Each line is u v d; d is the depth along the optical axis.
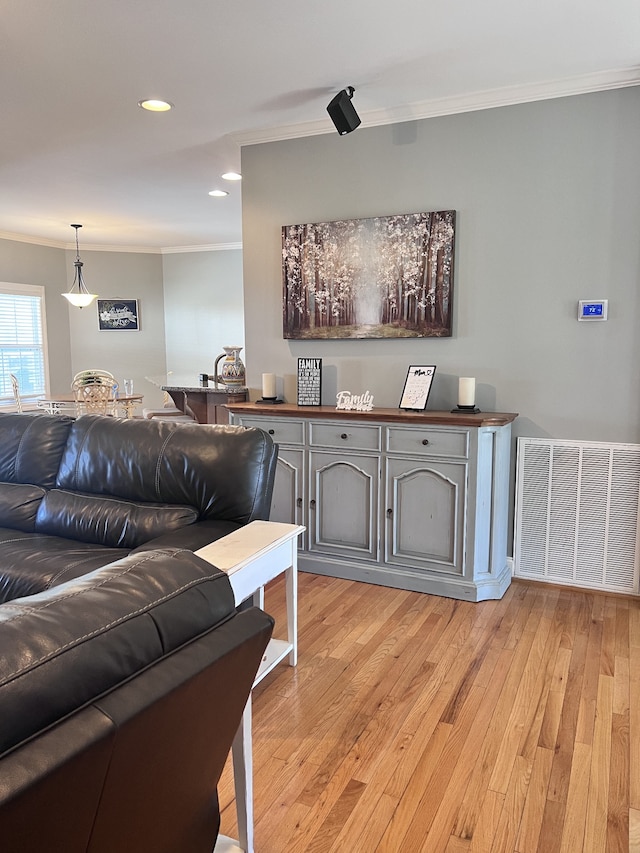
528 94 3.08
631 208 2.97
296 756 1.94
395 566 3.31
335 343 3.71
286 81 3.01
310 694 2.28
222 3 2.30
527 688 2.32
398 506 3.25
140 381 8.39
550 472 3.26
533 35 2.55
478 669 2.46
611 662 2.51
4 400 7.26
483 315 3.32
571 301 3.13
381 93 3.17
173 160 4.32
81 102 3.27
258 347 3.96
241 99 3.23
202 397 4.74
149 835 0.97
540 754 1.94
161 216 6.25
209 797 1.14
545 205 3.13
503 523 3.26
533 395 3.26
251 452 2.51
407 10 2.35
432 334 3.41
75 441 2.86
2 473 3.00
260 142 3.78
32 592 2.17
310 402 3.71
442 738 2.03
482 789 1.79
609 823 1.66
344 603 3.11
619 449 3.11
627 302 3.03
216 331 8.18
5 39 2.57
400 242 3.43
